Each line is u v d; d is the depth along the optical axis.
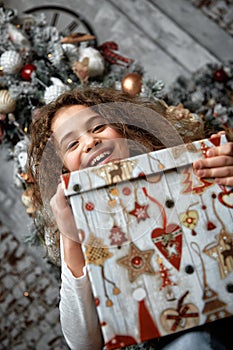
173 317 1.13
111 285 1.14
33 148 1.60
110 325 1.12
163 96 2.01
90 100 1.58
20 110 1.98
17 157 1.95
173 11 2.90
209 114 2.04
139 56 2.83
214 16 2.90
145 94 1.87
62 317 1.39
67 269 1.37
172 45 2.84
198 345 1.18
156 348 1.35
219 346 1.20
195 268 1.15
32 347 2.66
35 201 1.65
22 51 2.02
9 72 1.95
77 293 1.34
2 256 2.72
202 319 1.14
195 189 1.19
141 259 1.15
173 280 1.15
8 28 2.05
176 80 2.74
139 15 2.88
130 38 2.85
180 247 1.16
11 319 2.69
